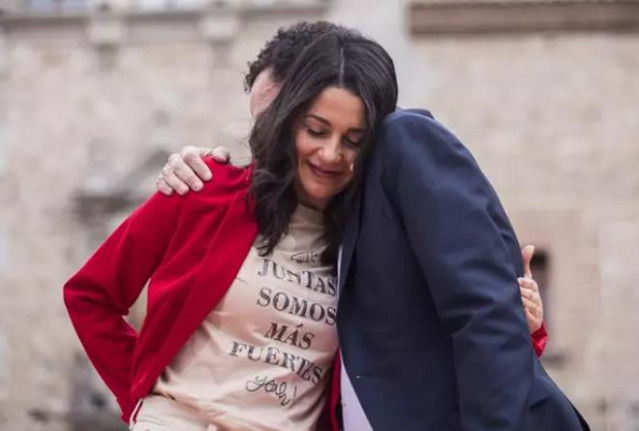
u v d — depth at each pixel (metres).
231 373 3.59
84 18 18.89
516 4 17.61
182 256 3.65
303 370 3.63
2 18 18.95
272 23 18.52
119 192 18.48
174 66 18.75
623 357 16.89
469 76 17.75
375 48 3.54
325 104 3.45
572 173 17.45
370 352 3.38
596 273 17.12
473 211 3.18
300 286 3.64
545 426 2.99
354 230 3.44
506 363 2.96
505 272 3.11
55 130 18.88
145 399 3.67
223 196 3.68
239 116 18.48
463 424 3.00
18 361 18.44
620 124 17.45
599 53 17.59
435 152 3.30
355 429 3.35
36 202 18.77
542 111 17.61
